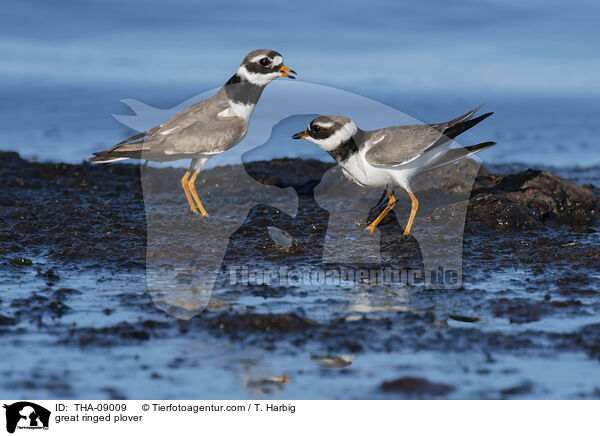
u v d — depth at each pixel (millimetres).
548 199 9391
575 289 6707
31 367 5090
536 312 6078
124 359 5238
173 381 4930
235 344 5496
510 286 6840
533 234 8602
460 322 5922
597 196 9875
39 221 8828
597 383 4859
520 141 15633
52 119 17078
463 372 5027
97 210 9383
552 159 14008
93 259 7602
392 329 5766
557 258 7633
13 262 7434
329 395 4766
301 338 5574
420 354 5301
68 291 6613
